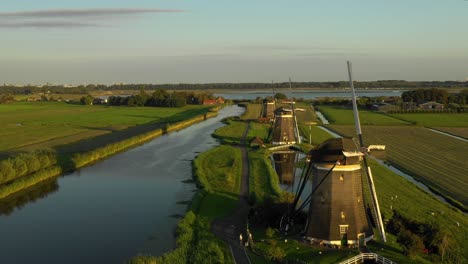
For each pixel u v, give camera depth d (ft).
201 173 209.56
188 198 172.96
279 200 144.46
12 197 179.32
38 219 151.23
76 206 165.37
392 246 117.91
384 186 180.04
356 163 121.60
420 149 273.95
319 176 123.24
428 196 167.12
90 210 160.15
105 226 143.02
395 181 189.26
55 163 226.58
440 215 144.05
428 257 111.45
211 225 139.13
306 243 122.42
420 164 229.04
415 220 128.47
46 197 178.29
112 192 184.03
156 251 122.01
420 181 195.11
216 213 151.02
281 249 114.73
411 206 153.17
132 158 259.80
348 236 119.24
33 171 208.64
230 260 112.47
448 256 111.24
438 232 115.85
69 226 143.64
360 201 122.62
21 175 200.85
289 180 200.13
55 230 140.15
